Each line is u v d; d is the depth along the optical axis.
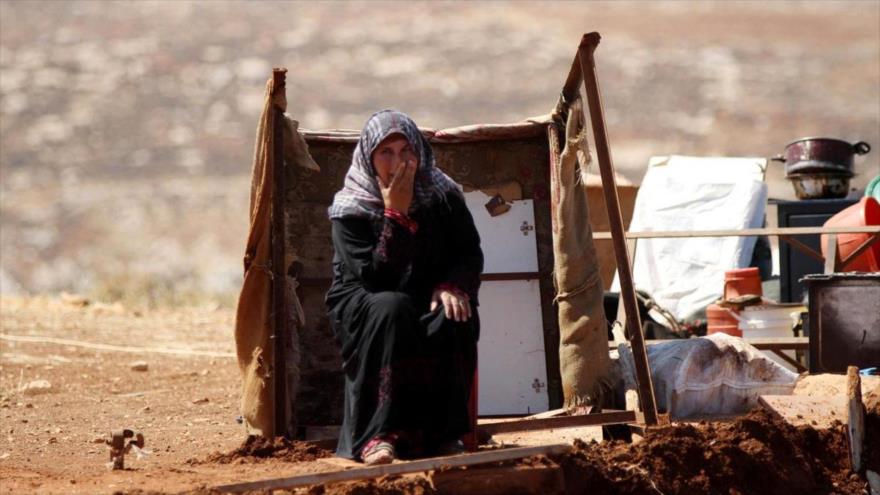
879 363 17.94
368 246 13.96
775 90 139.25
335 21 178.62
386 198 13.81
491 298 17.64
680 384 16.92
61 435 18.30
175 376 25.64
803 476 14.66
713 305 22.05
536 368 17.52
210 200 118.81
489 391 17.47
